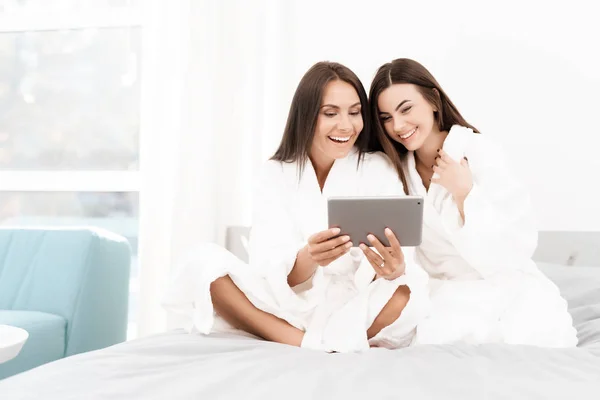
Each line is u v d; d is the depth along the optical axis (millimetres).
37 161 2713
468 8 2129
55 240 1961
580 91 2018
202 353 1004
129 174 2594
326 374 817
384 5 2207
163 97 2355
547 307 1277
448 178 1344
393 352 1014
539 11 2066
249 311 1199
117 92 2689
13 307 1922
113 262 2023
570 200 2004
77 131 2705
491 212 1297
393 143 1538
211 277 1162
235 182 2316
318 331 1167
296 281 1276
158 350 990
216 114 2324
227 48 2350
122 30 2693
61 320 1821
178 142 2285
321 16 2260
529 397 717
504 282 1346
